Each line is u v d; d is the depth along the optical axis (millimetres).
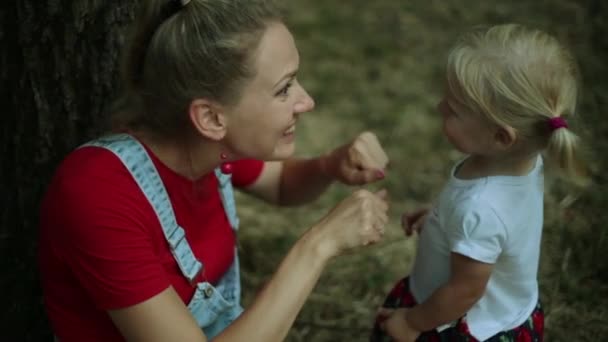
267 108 1688
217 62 1608
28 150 2152
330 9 5164
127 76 1735
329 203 3514
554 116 1710
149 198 1721
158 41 1635
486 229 1787
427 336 1993
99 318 1802
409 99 4301
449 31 4836
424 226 1976
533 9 4879
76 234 1648
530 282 1963
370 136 2168
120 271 1648
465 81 1759
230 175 2027
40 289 2240
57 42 2064
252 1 1621
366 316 2836
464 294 1853
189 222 1857
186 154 1776
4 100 2123
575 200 3229
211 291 1873
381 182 3623
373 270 3057
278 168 2301
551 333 2654
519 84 1713
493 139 1793
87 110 2135
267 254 3143
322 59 4656
